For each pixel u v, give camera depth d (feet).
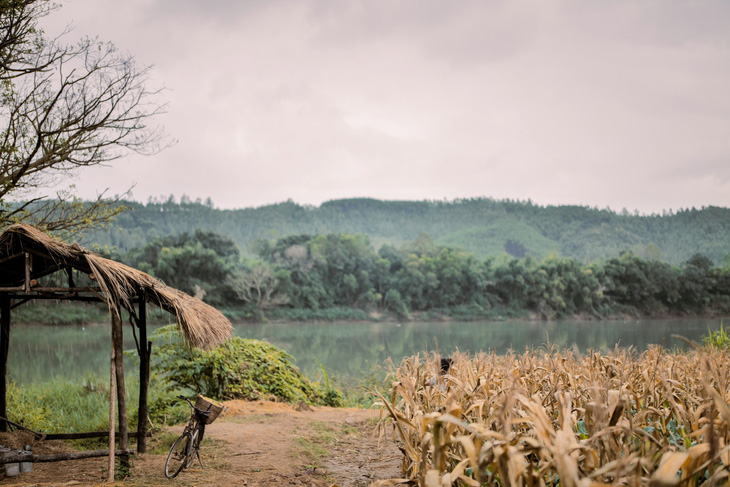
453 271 373.61
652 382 15.71
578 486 8.25
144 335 24.38
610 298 389.80
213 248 325.21
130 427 29.86
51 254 20.48
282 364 43.14
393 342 167.02
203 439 26.25
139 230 545.44
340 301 348.79
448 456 13.05
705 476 10.84
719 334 35.65
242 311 285.84
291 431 28.76
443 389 17.30
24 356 96.94
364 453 25.08
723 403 8.80
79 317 205.57
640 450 11.14
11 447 21.79
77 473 20.33
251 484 19.36
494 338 181.37
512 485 9.18
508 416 10.46
